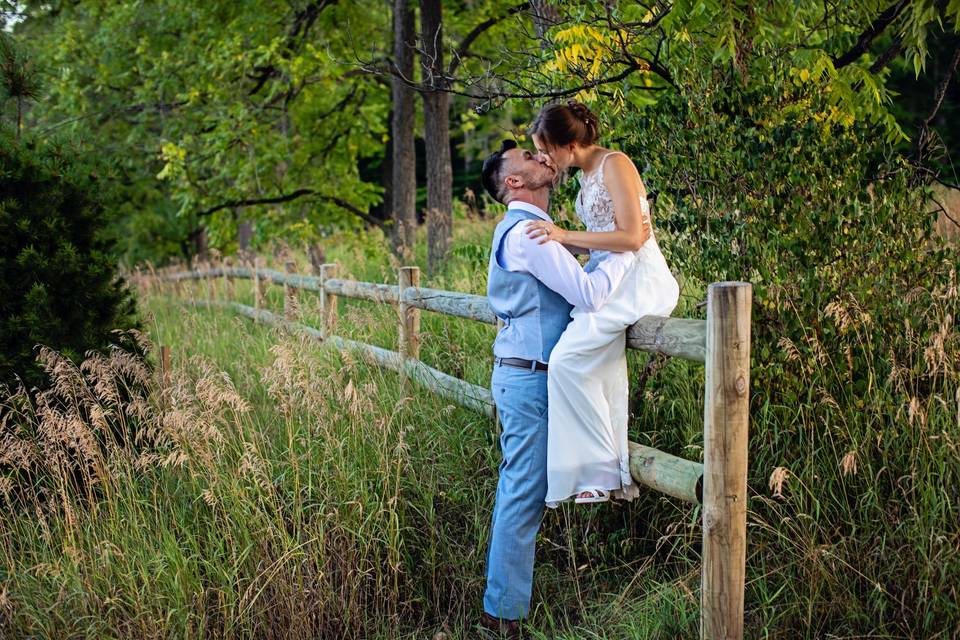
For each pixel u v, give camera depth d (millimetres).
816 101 3713
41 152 4562
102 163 4875
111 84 11914
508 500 3146
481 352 4953
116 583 3402
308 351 4645
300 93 11125
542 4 5215
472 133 17000
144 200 17156
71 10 12102
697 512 3156
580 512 3633
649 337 2818
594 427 2924
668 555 3312
